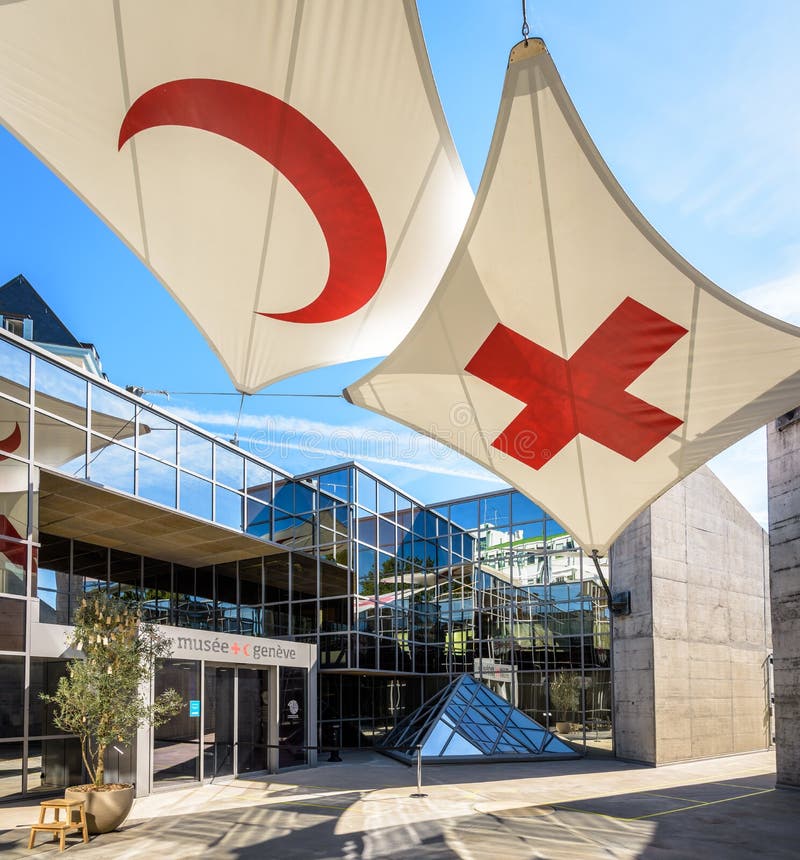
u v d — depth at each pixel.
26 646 14.85
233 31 5.87
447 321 8.17
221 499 23.12
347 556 27.56
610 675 26.64
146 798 14.95
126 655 12.23
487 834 11.13
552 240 7.23
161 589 26.44
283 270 8.11
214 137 6.82
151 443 20.34
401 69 6.02
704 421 9.12
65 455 17.33
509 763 22.00
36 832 11.20
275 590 27.95
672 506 24.12
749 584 27.34
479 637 30.84
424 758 21.00
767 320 7.50
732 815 13.03
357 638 27.05
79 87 6.43
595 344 8.37
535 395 9.25
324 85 6.24
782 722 16.91
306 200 7.33
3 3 5.68
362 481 28.92
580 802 14.32
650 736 21.91
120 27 5.89
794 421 17.56
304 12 5.66
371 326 9.09
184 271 8.27
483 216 6.97
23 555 15.53
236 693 18.70
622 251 7.23
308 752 21.00
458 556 32.19
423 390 9.36
